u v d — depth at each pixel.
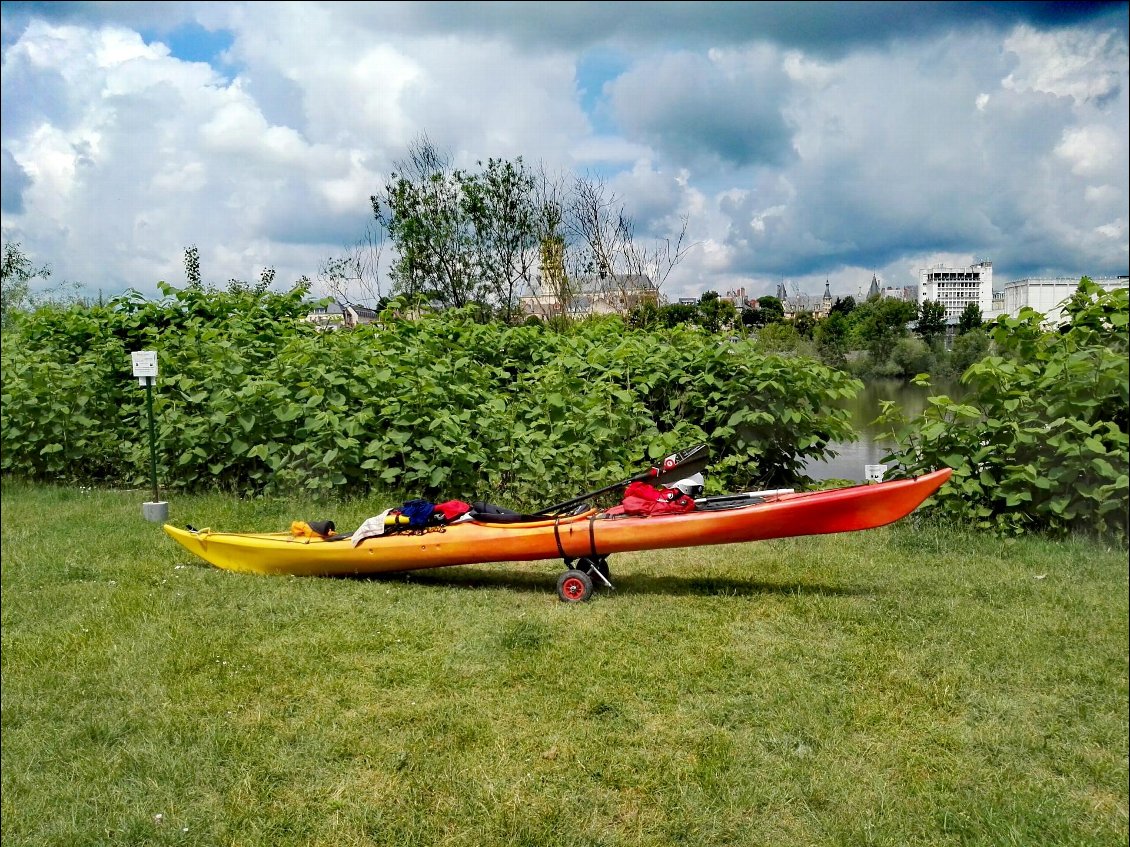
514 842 3.40
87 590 6.34
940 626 5.38
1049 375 7.17
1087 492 7.00
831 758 3.95
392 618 5.64
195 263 16.95
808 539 7.54
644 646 5.11
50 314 12.42
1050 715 4.31
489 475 8.78
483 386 9.70
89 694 4.61
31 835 3.48
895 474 8.05
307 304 12.57
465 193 15.53
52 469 10.56
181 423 9.63
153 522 8.44
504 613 5.73
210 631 5.45
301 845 3.41
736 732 4.16
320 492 9.01
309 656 5.02
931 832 3.47
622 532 5.92
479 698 4.49
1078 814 3.56
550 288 15.96
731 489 9.29
